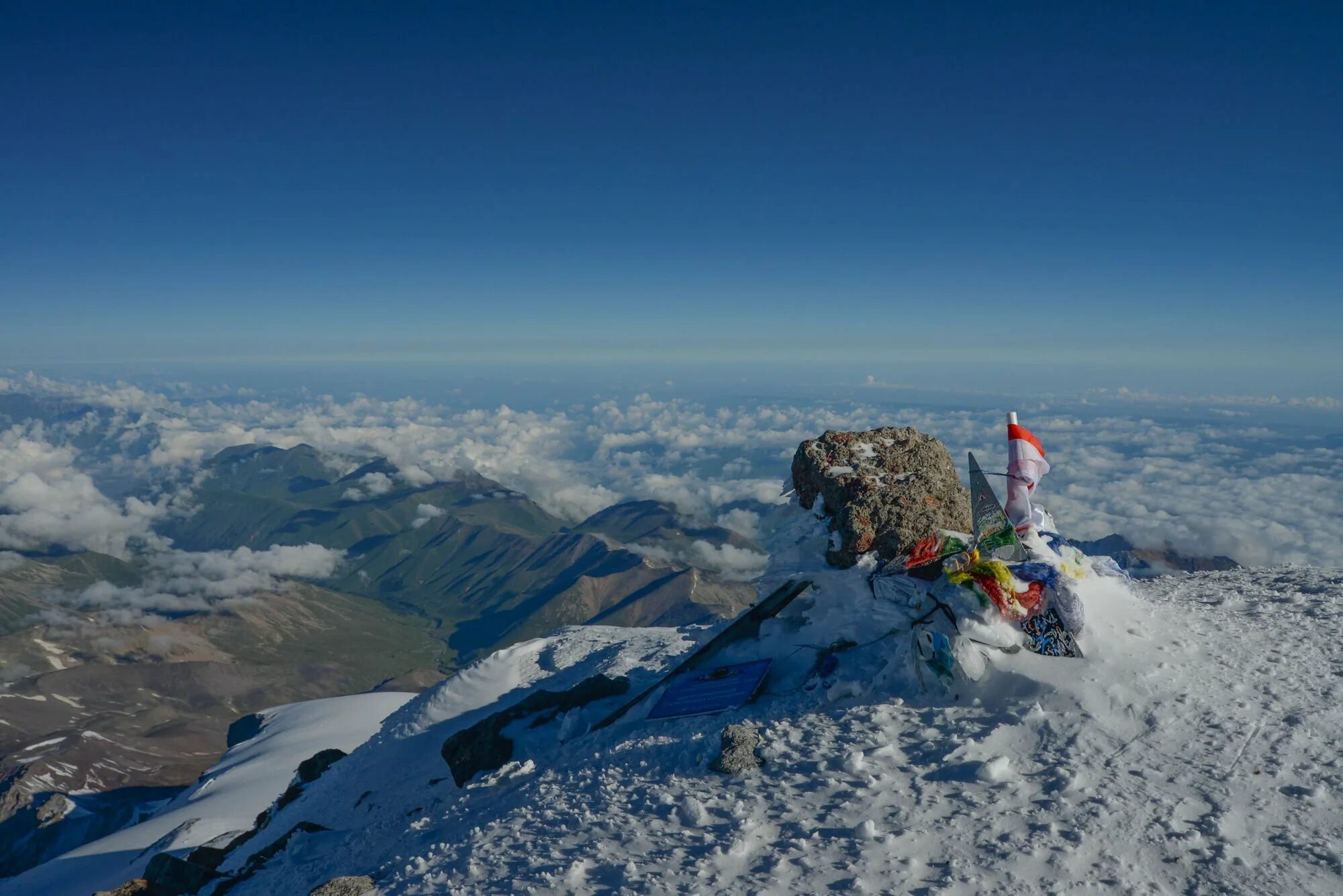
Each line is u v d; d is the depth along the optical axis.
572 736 11.93
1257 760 6.70
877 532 11.05
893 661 9.32
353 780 19.31
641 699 11.45
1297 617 10.30
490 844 7.85
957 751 7.38
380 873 8.56
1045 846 5.86
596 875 6.51
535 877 6.69
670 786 8.02
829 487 11.95
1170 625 9.56
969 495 11.87
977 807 6.52
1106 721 7.51
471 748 12.69
